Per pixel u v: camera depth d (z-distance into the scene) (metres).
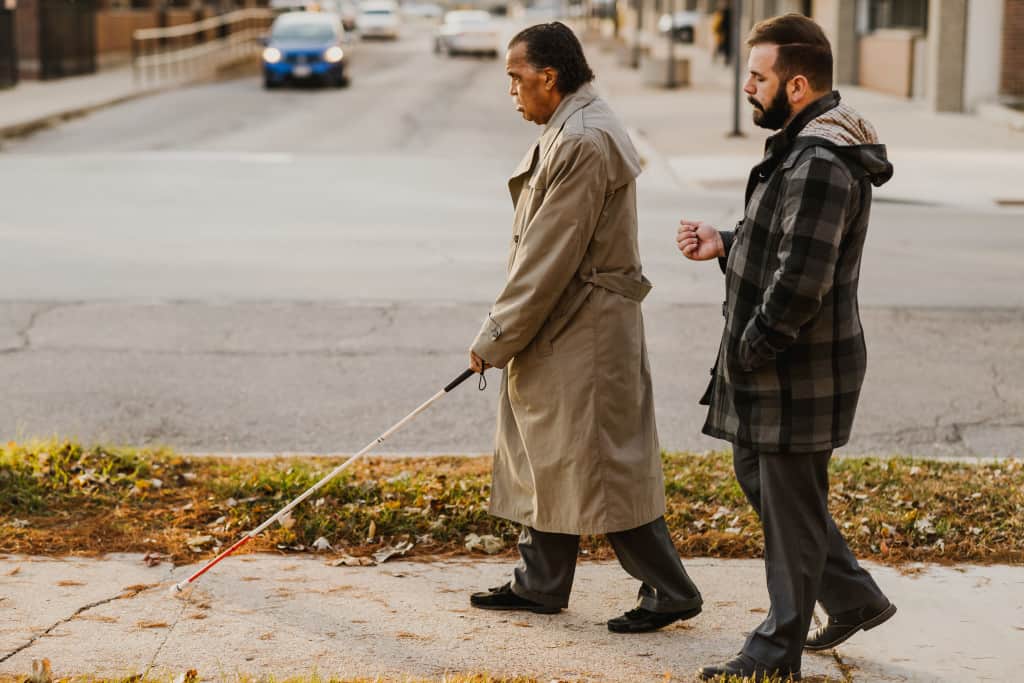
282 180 28.31
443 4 177.38
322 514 8.98
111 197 25.61
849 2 49.94
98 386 13.20
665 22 86.88
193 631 7.21
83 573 8.05
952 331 15.62
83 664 6.72
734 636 7.29
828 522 6.80
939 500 9.36
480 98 48.72
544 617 7.52
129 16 67.38
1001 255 20.28
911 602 7.75
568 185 6.85
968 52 39.44
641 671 6.79
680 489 9.57
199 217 23.42
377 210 24.45
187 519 8.97
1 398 12.74
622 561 7.37
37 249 20.17
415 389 13.26
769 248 6.29
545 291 6.91
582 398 7.10
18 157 31.80
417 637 7.19
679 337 15.30
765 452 6.42
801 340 6.32
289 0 88.81
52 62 54.16
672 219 23.27
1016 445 11.64
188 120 40.75
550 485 7.21
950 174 28.34
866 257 20.03
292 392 13.09
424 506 9.16
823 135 6.11
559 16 145.88
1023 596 7.84
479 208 24.84
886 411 12.61
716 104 45.00
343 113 43.19
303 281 18.05
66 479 9.51
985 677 6.77
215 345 14.78
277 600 7.68
